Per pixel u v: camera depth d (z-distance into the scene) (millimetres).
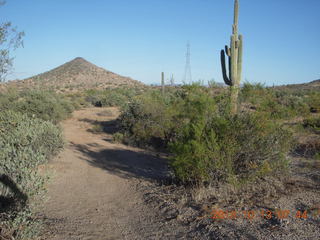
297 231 4117
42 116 17953
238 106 7508
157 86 94125
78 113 29672
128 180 8070
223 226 4469
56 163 9133
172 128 12766
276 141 6203
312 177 6746
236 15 9602
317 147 8617
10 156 4754
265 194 5684
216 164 5836
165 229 4738
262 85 8227
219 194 5781
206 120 6883
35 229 4172
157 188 6988
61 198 6461
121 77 133250
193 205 5496
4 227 3924
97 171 9023
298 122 8727
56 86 97375
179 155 6359
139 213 5613
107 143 14406
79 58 152125
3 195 4188
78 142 14211
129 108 15172
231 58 9625
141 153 11953
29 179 4457
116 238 4523
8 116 8180
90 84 111812
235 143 5922
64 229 4734
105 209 5918
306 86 68250
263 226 4355
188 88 10805
